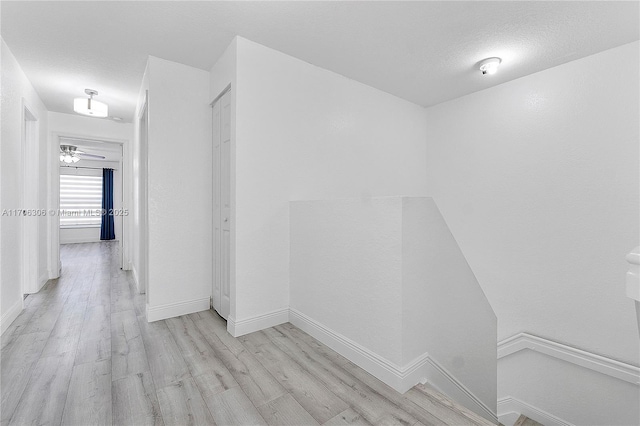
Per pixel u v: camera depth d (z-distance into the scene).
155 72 2.64
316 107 2.82
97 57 2.66
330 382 1.75
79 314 2.79
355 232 1.98
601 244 2.55
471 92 3.47
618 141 2.46
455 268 2.24
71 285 3.83
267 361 1.97
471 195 3.51
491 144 3.32
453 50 2.55
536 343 2.88
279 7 2.00
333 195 2.95
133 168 4.41
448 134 3.74
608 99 2.51
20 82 2.83
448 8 2.01
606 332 2.52
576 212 2.70
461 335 2.38
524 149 3.05
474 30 2.26
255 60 2.42
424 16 2.10
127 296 3.36
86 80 3.14
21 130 2.86
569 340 2.72
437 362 2.03
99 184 8.98
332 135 2.94
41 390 1.64
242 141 2.35
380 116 3.39
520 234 3.08
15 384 1.69
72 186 8.58
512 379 3.09
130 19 2.12
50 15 2.07
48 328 2.47
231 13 2.06
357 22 2.16
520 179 3.08
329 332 2.17
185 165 2.78
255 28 2.23
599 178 2.56
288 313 2.64
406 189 3.71
